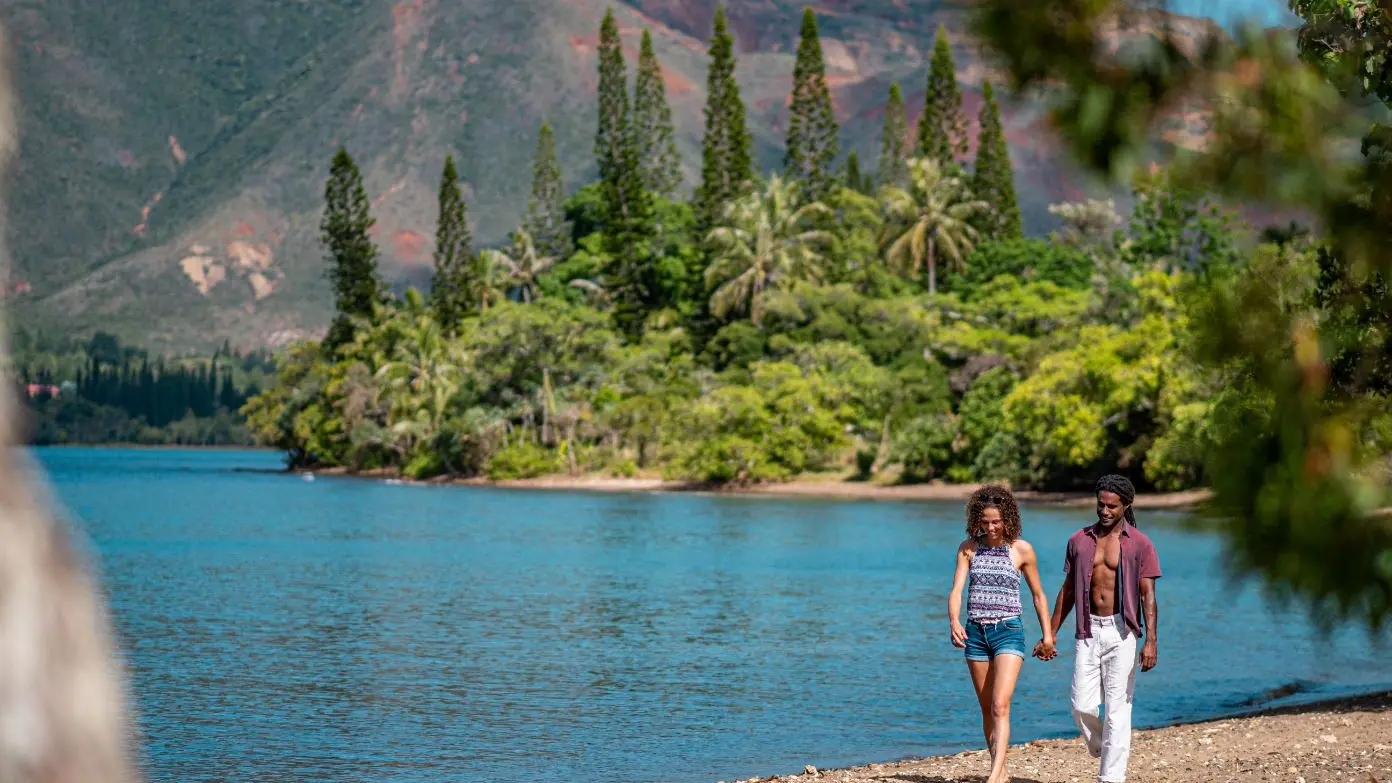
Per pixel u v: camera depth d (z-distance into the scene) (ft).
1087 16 5.82
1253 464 7.04
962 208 359.46
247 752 45.24
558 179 444.55
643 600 95.71
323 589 103.14
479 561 129.08
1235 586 7.17
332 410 409.08
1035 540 148.05
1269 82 5.97
